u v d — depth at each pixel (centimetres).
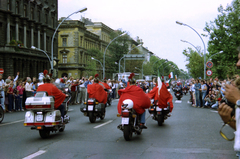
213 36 3562
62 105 1026
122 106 881
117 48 8406
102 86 1382
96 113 1352
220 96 1938
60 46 7562
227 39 3447
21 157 675
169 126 1227
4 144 835
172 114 1727
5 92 1858
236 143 251
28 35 5112
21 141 884
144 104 927
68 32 7562
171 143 849
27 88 2062
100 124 1286
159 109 1222
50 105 888
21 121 1395
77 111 1900
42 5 5581
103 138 934
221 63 3588
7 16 4378
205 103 2216
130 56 6188
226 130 1104
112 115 1667
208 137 951
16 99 1975
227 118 257
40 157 675
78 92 2558
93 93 1345
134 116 888
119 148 777
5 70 4175
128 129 877
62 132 1060
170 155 692
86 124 1288
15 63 4366
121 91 940
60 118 945
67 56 7562
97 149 765
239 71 3325
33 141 884
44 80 973
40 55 5184
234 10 3469
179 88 3178
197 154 703
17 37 4653
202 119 1474
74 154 706
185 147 790
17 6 4781
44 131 923
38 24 5350
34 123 893
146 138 937
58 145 819
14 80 2031
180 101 2966
